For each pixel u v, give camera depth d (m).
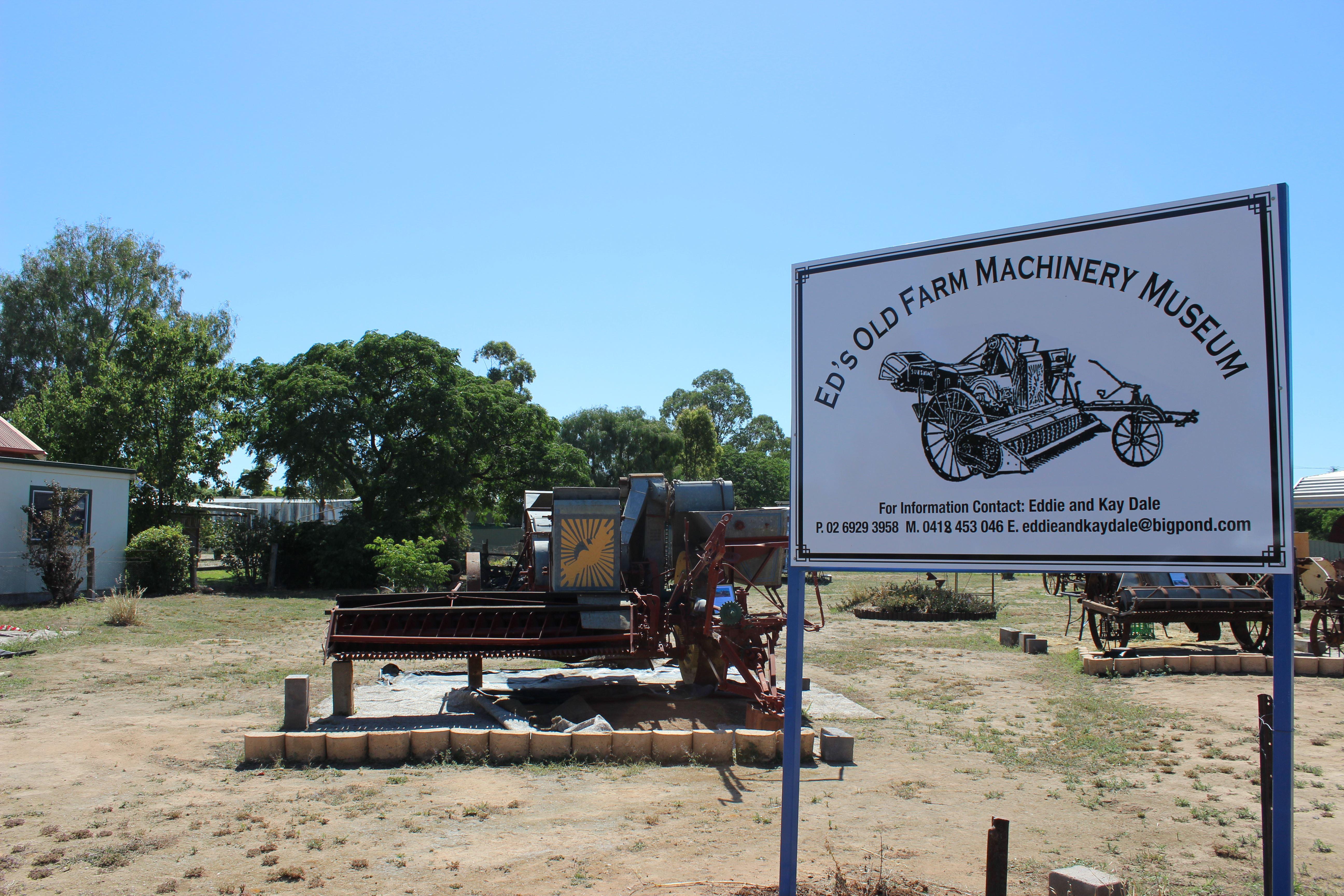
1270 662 13.41
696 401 90.88
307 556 30.69
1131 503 4.32
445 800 7.05
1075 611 24.44
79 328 47.19
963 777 7.96
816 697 11.80
